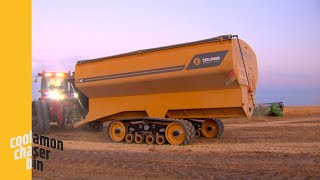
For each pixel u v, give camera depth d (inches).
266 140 450.0
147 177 238.7
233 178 230.5
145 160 303.0
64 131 594.2
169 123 416.8
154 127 431.8
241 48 404.5
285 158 303.3
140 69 432.5
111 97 474.0
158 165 279.7
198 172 250.8
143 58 432.1
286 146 381.4
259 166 268.2
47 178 237.8
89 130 572.7
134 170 261.7
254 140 451.8
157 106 432.8
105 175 246.4
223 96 394.0
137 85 437.7
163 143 418.9
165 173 249.9
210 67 384.5
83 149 378.3
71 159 310.2
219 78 386.0
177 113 436.5
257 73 467.2
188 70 398.0
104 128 629.0
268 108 1102.4
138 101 449.1
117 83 451.2
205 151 353.1
